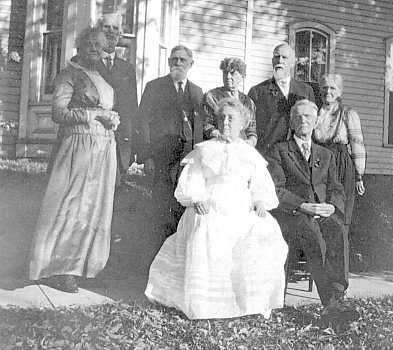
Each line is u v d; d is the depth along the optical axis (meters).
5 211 5.43
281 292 4.20
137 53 8.11
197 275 3.97
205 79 9.78
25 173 6.26
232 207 4.12
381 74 11.20
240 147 4.29
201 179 4.17
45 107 8.30
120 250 5.17
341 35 10.92
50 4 8.47
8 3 8.46
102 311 3.97
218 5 9.85
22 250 5.09
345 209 4.98
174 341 3.61
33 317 3.71
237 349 3.55
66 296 4.39
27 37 8.43
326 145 5.14
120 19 5.09
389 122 11.24
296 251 4.61
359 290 5.21
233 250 4.07
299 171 4.58
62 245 4.52
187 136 4.95
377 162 11.08
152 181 5.19
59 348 3.30
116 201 5.27
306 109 4.61
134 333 3.65
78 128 4.62
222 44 9.90
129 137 4.99
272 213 4.57
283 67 5.13
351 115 5.24
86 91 4.61
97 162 4.63
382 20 11.22
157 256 4.34
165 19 8.99
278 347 3.64
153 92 4.97
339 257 4.56
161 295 4.25
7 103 8.41
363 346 3.78
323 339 3.86
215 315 3.98
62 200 4.55
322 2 10.73
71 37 7.90
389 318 4.30
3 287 4.48
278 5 10.43
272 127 5.05
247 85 10.14
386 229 6.28
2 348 3.21
